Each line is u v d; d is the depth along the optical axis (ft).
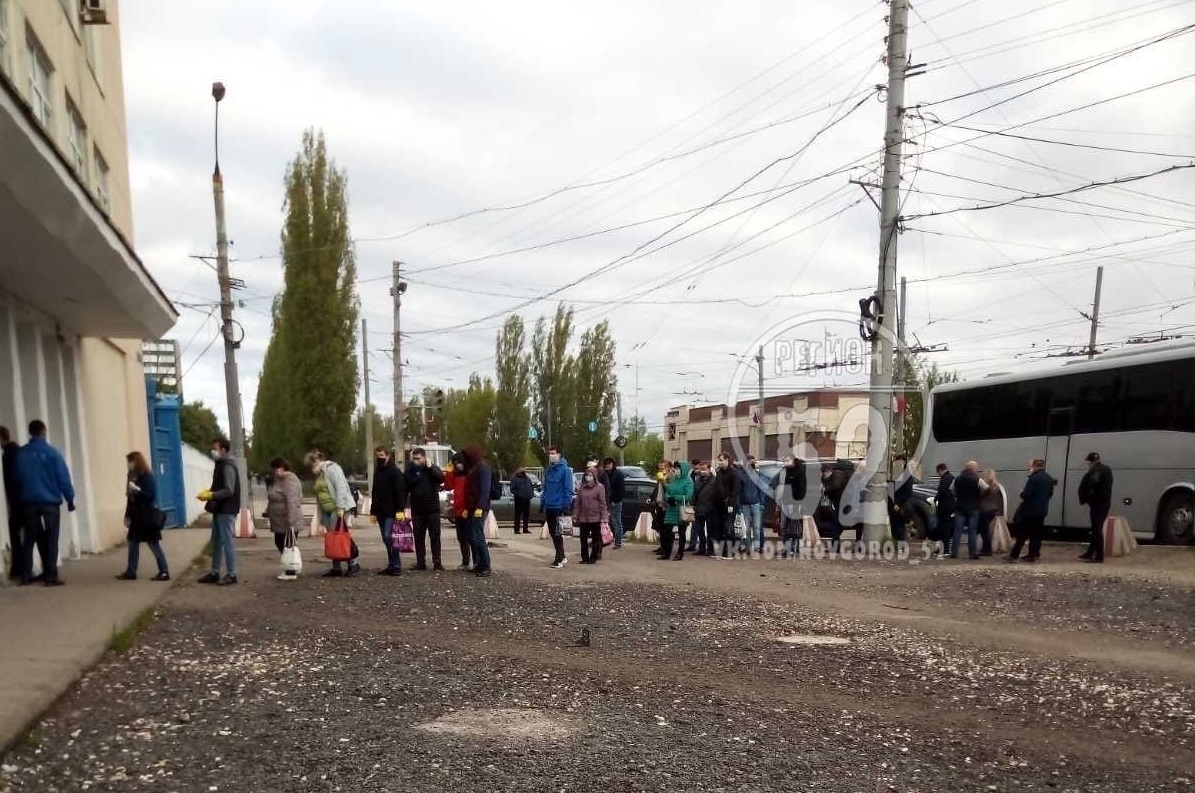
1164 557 48.49
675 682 21.81
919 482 71.20
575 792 13.98
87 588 33.27
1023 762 16.56
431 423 174.29
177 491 70.28
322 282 101.60
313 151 101.96
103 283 36.29
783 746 16.83
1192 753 17.31
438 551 43.93
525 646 25.81
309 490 181.47
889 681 22.65
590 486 48.91
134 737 16.25
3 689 17.97
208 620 28.63
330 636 26.43
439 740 16.35
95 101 53.47
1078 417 60.70
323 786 13.94
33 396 41.39
